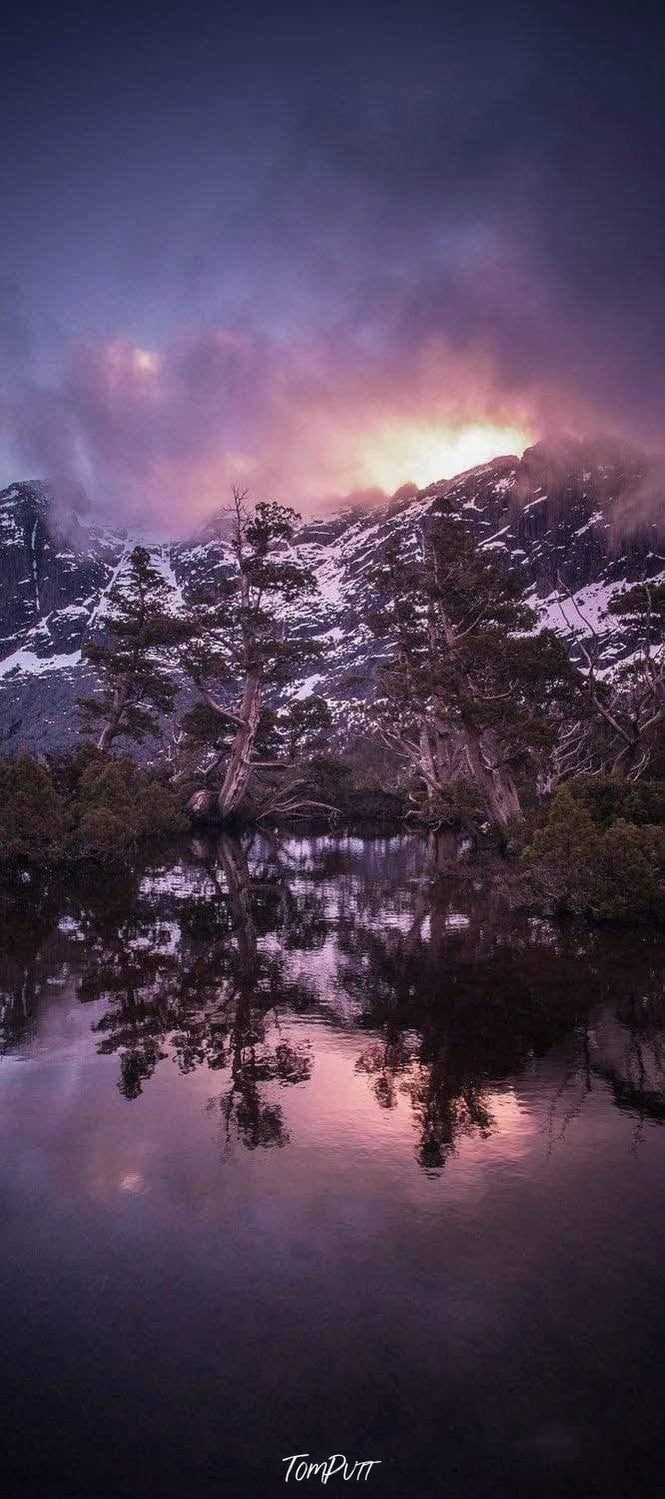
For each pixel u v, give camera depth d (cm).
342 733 11956
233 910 2167
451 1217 624
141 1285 545
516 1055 994
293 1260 569
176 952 1608
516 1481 390
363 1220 620
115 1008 1209
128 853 3666
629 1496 381
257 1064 967
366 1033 1084
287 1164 714
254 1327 502
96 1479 394
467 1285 540
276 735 5922
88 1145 752
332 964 1498
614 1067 953
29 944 1688
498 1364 469
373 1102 852
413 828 5981
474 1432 422
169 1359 477
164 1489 387
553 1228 607
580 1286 538
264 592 5444
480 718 3616
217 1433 424
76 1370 470
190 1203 647
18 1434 424
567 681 3828
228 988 1326
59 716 18900
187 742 6166
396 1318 509
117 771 4244
